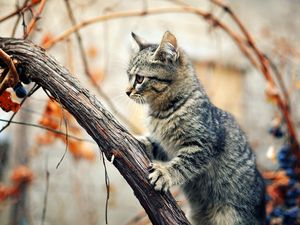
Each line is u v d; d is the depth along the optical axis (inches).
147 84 37.3
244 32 44.2
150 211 30.6
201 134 35.9
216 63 67.5
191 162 35.4
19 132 53.6
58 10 57.0
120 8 64.1
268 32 62.3
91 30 62.0
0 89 30.2
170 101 37.1
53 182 60.2
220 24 44.8
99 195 62.9
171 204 30.9
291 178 43.1
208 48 68.5
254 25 70.8
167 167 34.5
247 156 38.7
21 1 54.6
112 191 56.7
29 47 30.4
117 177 64.5
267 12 72.7
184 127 36.2
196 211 38.6
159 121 37.1
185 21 69.3
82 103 29.8
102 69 58.6
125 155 30.1
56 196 60.3
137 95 37.5
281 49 67.4
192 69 38.4
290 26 70.9
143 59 37.7
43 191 59.7
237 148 38.2
